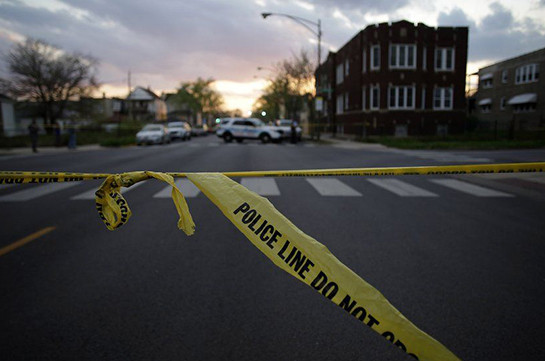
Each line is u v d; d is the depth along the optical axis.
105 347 2.71
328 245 4.91
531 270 4.08
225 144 27.39
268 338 2.82
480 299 3.40
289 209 6.96
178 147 23.91
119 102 81.00
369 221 6.12
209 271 4.08
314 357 2.59
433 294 3.50
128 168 12.97
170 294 3.54
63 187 9.55
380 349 2.67
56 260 4.41
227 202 1.31
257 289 3.63
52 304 3.34
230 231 5.52
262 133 29.30
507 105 39.81
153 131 28.05
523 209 7.06
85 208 7.12
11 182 1.33
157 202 7.51
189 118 94.88
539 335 2.82
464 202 7.68
